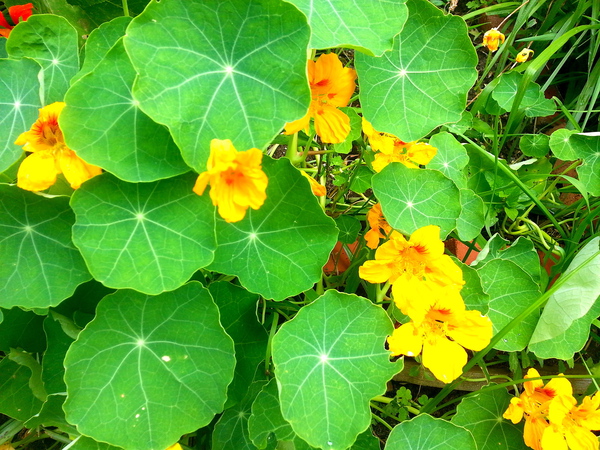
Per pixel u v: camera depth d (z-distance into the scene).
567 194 0.55
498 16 0.63
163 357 0.32
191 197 0.32
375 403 0.44
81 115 0.29
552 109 0.53
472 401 0.38
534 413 0.36
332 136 0.36
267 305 0.41
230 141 0.27
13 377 0.37
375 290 0.41
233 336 0.37
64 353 0.34
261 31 0.29
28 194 0.32
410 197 0.38
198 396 0.32
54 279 0.31
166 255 0.31
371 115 0.35
